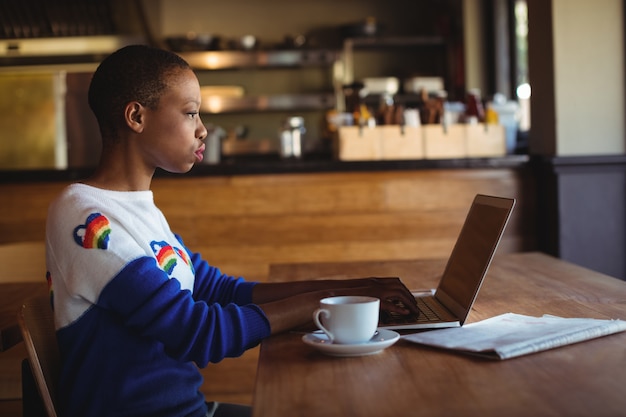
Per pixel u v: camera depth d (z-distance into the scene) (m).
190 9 6.64
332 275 1.92
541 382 0.90
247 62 6.17
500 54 5.69
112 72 1.30
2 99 5.62
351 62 6.54
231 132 6.21
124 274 1.19
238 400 3.22
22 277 2.35
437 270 1.97
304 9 6.68
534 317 1.28
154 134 1.30
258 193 3.47
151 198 1.36
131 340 1.23
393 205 3.51
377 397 0.87
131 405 1.23
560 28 3.50
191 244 3.47
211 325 1.18
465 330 1.19
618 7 3.52
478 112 3.82
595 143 3.53
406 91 6.14
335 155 3.83
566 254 3.46
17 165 5.65
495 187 3.57
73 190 1.27
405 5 6.71
